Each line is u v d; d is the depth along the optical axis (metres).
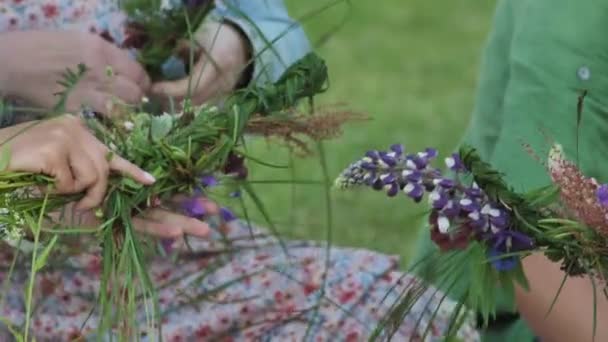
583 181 2.44
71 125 2.54
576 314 2.80
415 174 2.48
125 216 2.54
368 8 9.09
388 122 7.01
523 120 3.05
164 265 2.90
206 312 2.83
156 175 2.59
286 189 5.29
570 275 2.52
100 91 2.89
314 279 2.89
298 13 7.28
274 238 3.04
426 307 2.71
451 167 2.49
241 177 2.75
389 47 8.41
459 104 7.38
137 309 2.78
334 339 2.81
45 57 2.90
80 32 2.94
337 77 7.81
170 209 2.67
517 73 3.11
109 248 2.53
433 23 8.90
